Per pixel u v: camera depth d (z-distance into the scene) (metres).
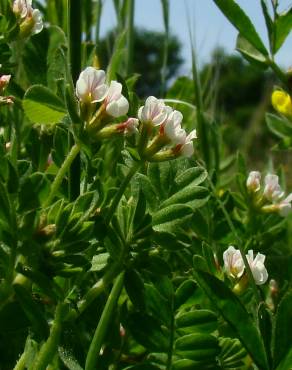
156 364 0.24
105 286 0.22
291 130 0.37
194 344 0.23
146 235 0.23
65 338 0.22
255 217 0.33
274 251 0.33
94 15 0.43
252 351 0.22
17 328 0.22
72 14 0.26
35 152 0.29
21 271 0.21
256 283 0.25
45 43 0.31
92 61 0.32
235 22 0.30
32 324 0.21
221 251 0.31
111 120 0.22
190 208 0.22
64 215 0.21
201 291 0.23
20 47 0.31
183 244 0.23
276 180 0.32
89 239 0.22
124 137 0.22
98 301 0.24
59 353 0.22
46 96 0.23
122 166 0.25
